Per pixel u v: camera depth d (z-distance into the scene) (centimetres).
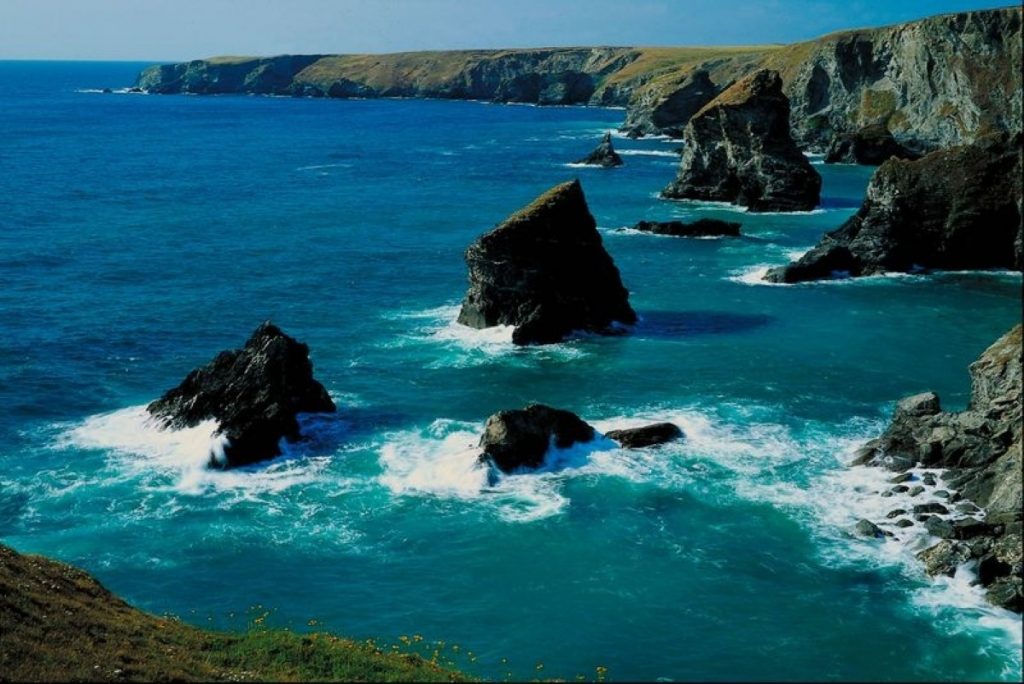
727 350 7069
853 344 7219
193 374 5638
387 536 4409
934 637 3606
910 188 9669
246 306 8338
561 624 3728
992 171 9612
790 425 5612
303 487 4884
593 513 4581
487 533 4416
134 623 3316
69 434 5509
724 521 4484
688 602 3859
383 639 3628
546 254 7350
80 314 7969
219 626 3700
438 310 8244
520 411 5106
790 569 4075
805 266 9275
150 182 16338
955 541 4131
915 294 8756
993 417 4872
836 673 3416
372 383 6384
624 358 6900
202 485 4900
